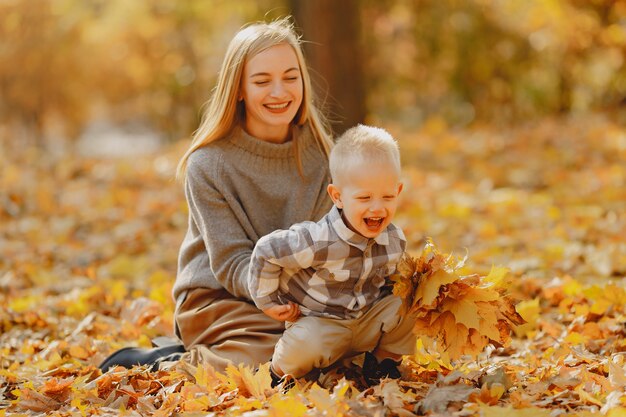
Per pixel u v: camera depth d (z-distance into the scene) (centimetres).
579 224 653
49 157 1154
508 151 1061
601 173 865
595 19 1438
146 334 434
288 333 310
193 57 1972
